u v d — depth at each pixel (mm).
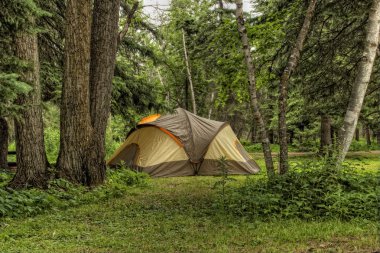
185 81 31047
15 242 5992
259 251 5199
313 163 8430
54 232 6539
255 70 12758
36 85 10414
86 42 10875
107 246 5715
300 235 5910
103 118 11594
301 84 15414
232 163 16375
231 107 36219
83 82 10930
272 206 7414
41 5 11969
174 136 16203
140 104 16188
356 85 9656
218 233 6203
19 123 10250
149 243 5781
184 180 14430
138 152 16484
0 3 7359
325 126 23438
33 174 10297
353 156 24422
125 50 16391
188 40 28203
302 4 12008
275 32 11305
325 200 7266
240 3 10102
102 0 11633
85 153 11094
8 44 8266
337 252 4969
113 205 9266
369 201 7246
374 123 26469
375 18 9602
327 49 13344
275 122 29703
